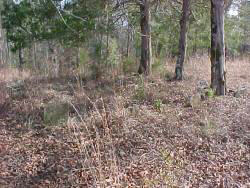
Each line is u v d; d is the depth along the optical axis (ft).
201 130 17.65
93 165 14.44
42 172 14.39
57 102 23.21
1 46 73.36
